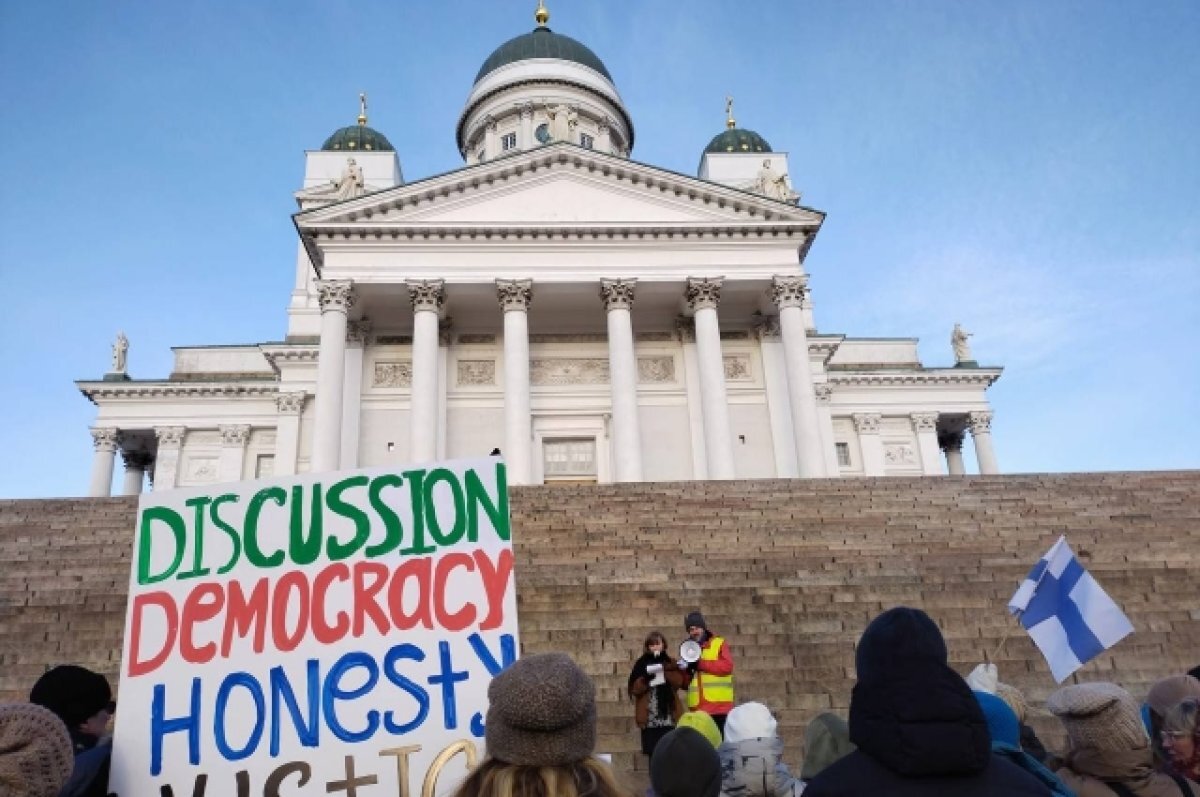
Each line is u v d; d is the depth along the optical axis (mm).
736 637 13359
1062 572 7895
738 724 5074
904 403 56156
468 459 4922
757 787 4820
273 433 52062
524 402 33156
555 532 18172
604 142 57719
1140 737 4086
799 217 36062
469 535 4754
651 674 9711
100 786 4289
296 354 47250
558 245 35188
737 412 37062
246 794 4301
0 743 3037
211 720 4457
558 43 59906
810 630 13547
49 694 4512
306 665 4547
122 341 53188
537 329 38438
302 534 4832
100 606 14156
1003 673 12406
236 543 4840
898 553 16828
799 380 34125
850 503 20047
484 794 2562
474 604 4617
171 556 4844
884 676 3057
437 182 35125
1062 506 19438
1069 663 7625
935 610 13930
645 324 38594
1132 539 17219
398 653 4539
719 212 36250
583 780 2582
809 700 11828
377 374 36781
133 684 4555
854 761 3125
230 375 54219
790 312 35031
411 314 36875
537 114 56188
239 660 4578
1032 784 2963
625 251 35438
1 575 15430
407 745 4355
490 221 35094
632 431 32938
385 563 4730
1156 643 13000
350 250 34469
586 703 2709
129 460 55875
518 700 2641
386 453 35594
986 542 17250
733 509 19750
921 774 2896
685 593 14570
